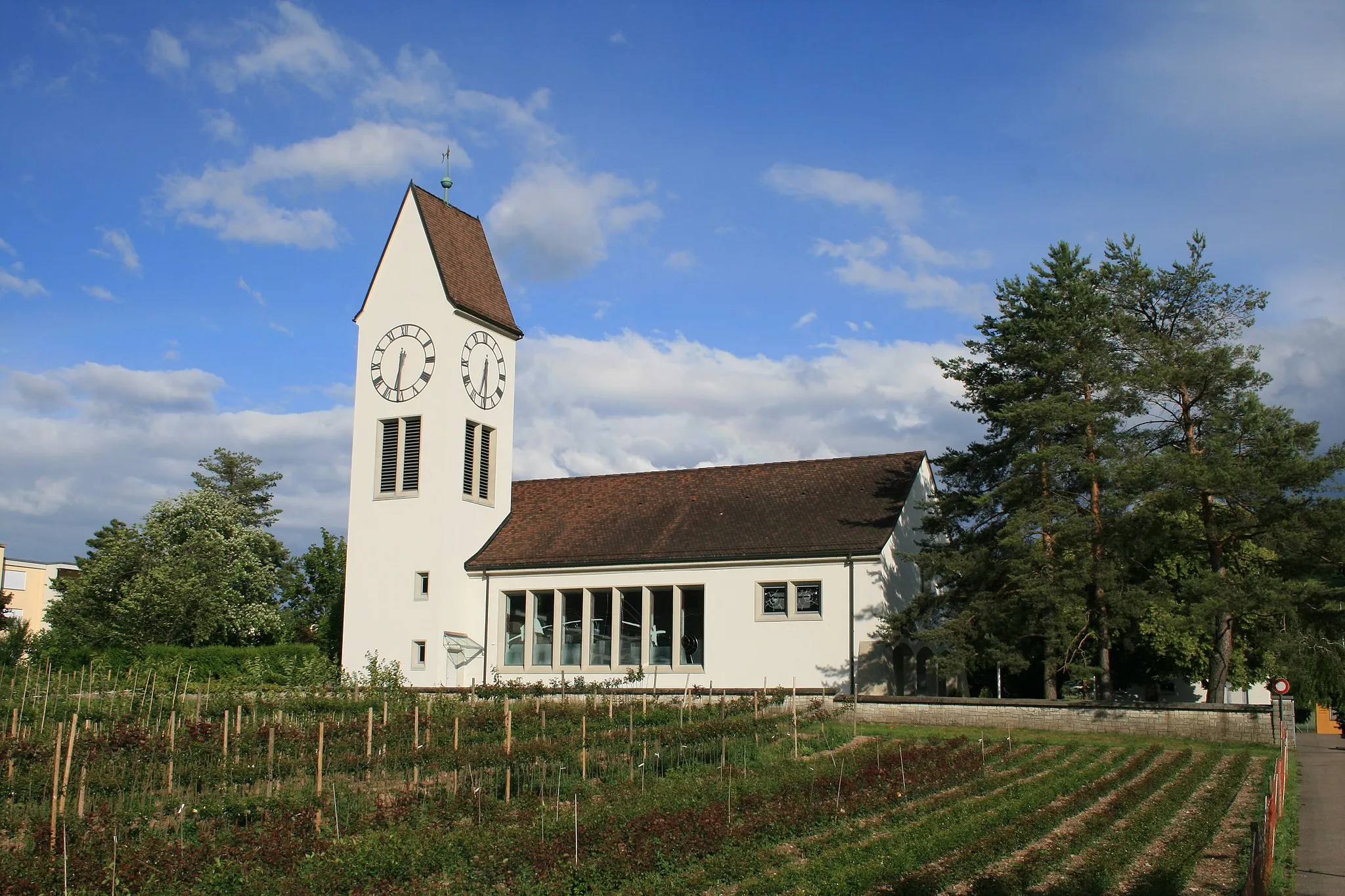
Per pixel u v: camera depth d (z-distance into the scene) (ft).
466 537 148.25
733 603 132.57
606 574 140.15
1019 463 119.34
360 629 147.02
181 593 188.65
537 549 146.72
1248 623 118.73
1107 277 133.69
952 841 59.67
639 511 149.28
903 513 135.64
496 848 54.19
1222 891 51.52
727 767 79.05
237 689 125.08
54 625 199.31
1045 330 125.08
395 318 152.76
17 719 92.99
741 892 50.78
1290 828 66.80
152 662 152.56
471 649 144.97
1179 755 94.17
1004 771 84.89
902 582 134.21
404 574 145.69
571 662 141.08
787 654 128.77
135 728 87.86
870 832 63.57
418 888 49.55
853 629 126.11
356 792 70.90
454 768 77.25
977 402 137.80
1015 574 116.98
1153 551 124.16
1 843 58.13
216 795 69.31
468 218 160.25
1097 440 121.90
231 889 49.83
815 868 54.24
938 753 87.04
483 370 153.79
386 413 151.12
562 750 82.74
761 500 143.95
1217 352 116.37
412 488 147.64
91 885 48.16
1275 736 102.27
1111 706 108.47
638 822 58.80
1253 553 127.03
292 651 171.53
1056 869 55.36
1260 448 111.55
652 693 124.67
